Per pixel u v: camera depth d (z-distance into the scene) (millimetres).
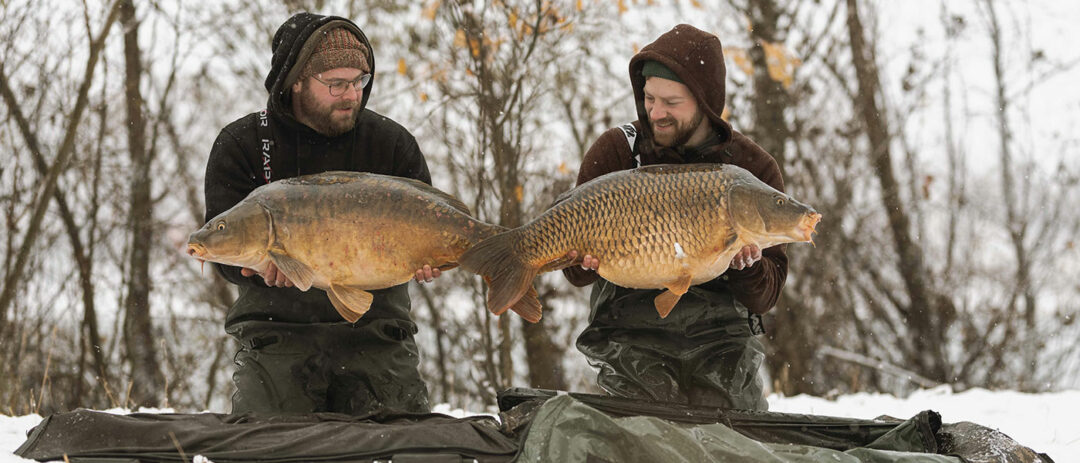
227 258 4012
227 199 4746
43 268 11570
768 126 13164
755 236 3980
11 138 10633
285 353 4762
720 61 4723
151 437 3834
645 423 3688
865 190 14312
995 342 14484
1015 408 7082
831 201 13656
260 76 12820
